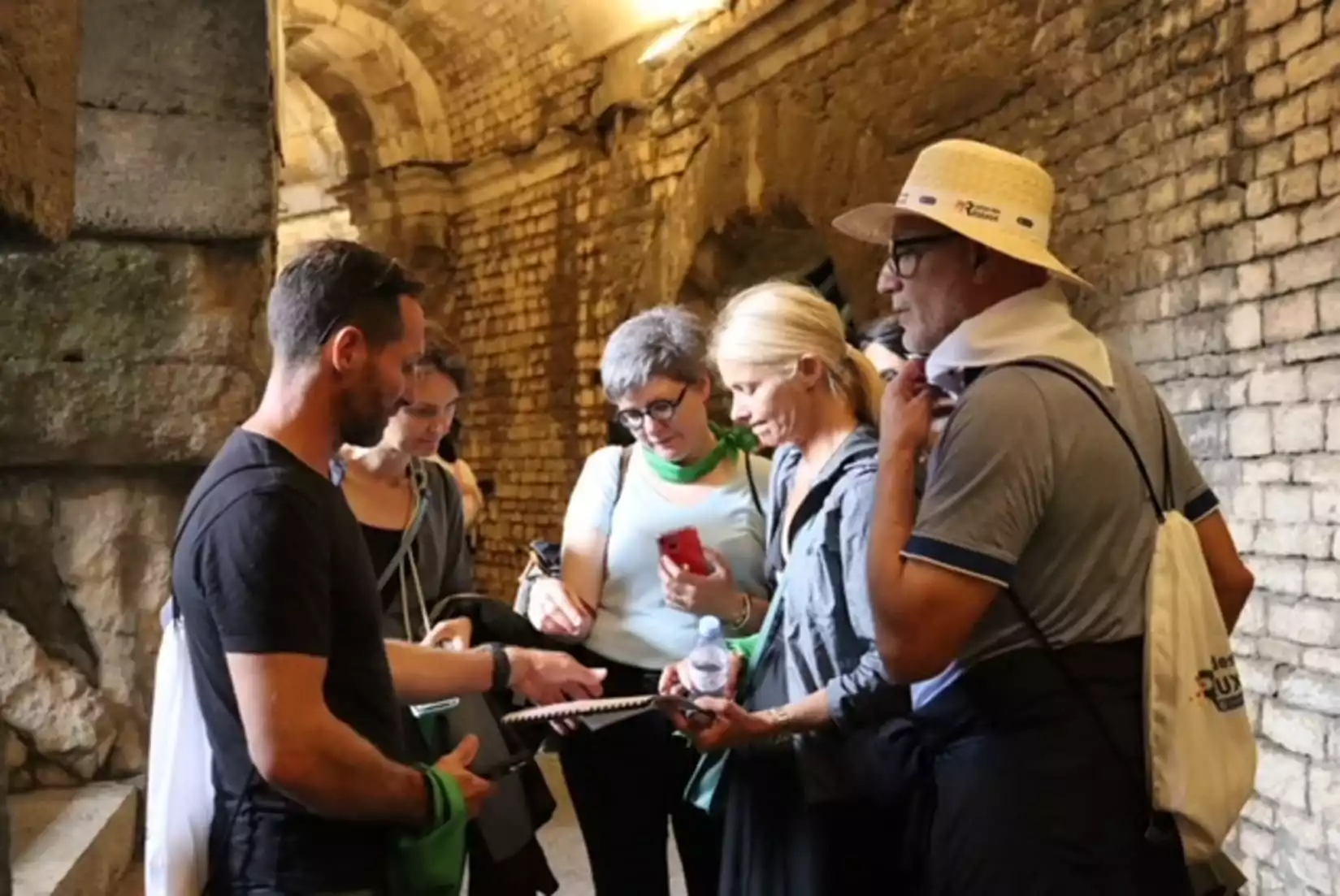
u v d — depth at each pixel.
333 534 1.50
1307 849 3.44
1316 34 3.33
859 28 5.53
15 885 1.90
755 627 2.26
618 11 7.32
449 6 8.52
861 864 1.93
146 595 2.71
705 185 6.75
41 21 1.36
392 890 1.57
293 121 10.65
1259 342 3.57
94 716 2.56
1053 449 1.50
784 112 6.07
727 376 2.04
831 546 1.91
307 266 1.54
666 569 2.25
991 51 4.78
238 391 2.75
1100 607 1.53
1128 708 1.53
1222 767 1.51
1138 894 1.50
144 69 2.71
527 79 8.46
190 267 2.73
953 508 1.47
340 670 1.52
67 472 2.68
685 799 2.31
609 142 7.82
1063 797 1.50
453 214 9.53
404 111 9.44
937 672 1.48
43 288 2.62
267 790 1.48
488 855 2.13
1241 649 3.73
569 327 8.23
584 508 2.44
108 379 2.65
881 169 5.39
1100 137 4.28
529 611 2.43
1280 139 3.48
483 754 2.08
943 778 1.59
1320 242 3.34
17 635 2.53
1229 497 3.74
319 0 8.65
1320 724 3.39
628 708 1.84
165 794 1.55
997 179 1.61
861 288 5.43
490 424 9.20
